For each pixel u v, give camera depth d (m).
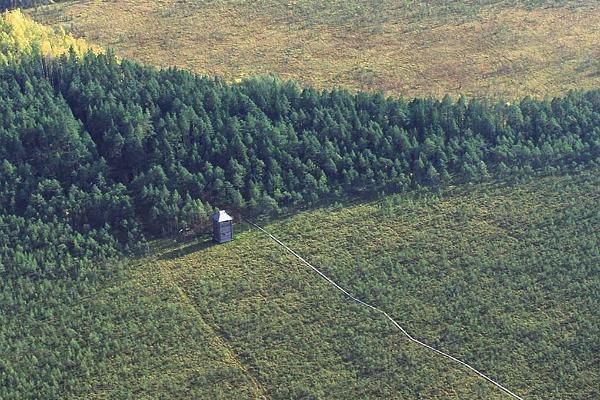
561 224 127.56
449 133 138.62
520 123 140.62
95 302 114.12
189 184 127.38
